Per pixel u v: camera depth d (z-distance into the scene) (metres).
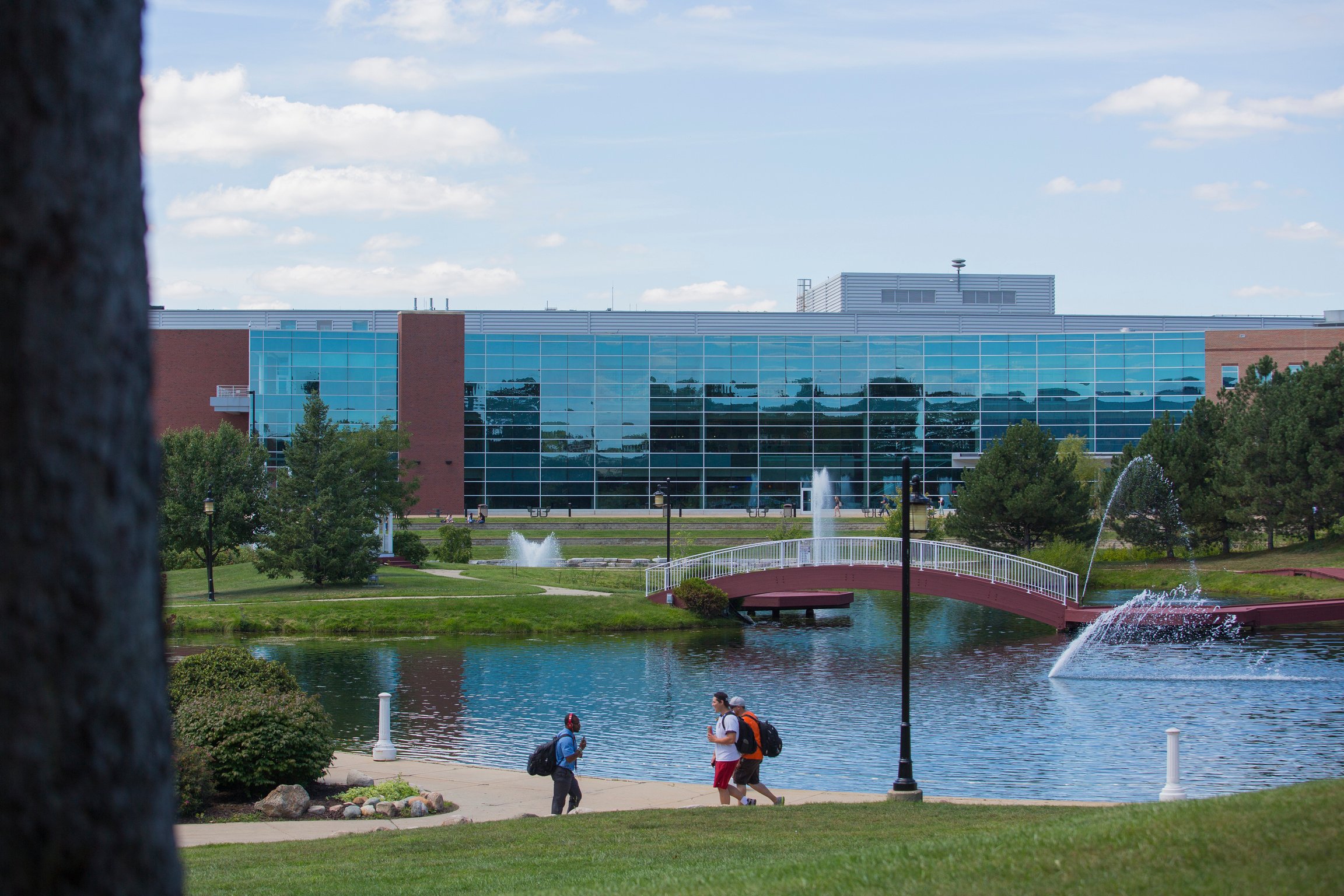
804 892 8.09
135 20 3.06
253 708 16.05
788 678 31.31
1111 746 22.38
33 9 2.81
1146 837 8.63
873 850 9.61
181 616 40.28
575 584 49.06
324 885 9.98
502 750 22.20
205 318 96.44
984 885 7.82
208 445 51.56
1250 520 53.44
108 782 2.85
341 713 26.06
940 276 127.06
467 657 34.81
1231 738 22.97
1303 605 41.22
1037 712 26.22
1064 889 7.58
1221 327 104.12
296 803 14.92
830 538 43.84
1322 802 9.11
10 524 2.77
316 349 83.69
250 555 55.34
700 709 26.77
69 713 2.80
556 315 95.75
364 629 40.09
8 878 2.72
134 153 3.04
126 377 2.96
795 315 96.75
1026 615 40.34
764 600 48.28
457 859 11.27
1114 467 57.12
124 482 2.95
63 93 2.85
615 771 20.53
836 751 22.22
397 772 18.59
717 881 8.90
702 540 70.25
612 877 9.84
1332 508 51.44
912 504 17.38
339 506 48.34
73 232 2.86
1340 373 51.56
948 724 24.83
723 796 15.50
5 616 2.75
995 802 16.23
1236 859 7.89
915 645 38.03
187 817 14.66
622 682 30.45
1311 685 29.39
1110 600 46.31
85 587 2.84
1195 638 38.50
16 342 2.79
